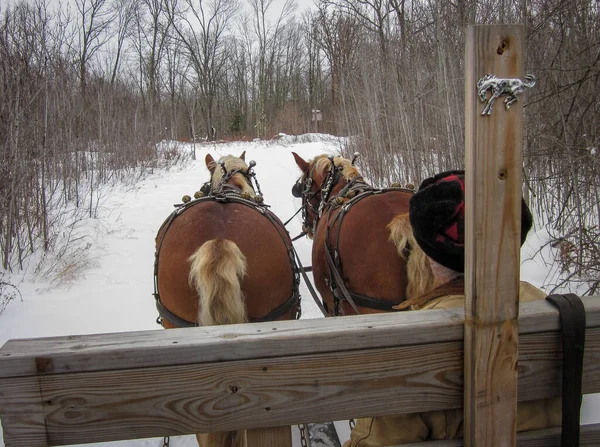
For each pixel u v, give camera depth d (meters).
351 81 11.83
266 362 1.47
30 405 1.41
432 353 1.53
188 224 2.93
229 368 1.46
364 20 16.17
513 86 1.31
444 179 1.67
